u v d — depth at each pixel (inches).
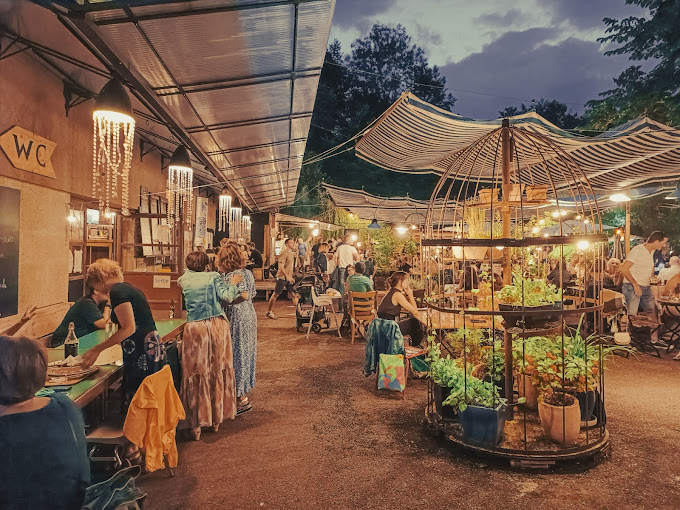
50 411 70.4
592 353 173.6
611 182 441.4
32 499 65.9
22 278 190.5
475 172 384.5
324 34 173.0
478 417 153.3
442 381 171.0
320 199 1096.8
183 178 270.4
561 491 133.0
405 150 336.2
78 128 238.5
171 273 224.7
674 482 137.9
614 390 227.9
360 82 1446.9
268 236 843.4
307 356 298.0
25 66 188.9
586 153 321.4
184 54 166.6
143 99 197.9
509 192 173.3
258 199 697.0
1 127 173.2
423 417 192.2
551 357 162.2
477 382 161.0
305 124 297.0
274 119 269.4
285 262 451.2
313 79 218.4
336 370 265.1
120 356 144.3
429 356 189.3
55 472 67.3
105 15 131.0
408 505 126.0
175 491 133.2
